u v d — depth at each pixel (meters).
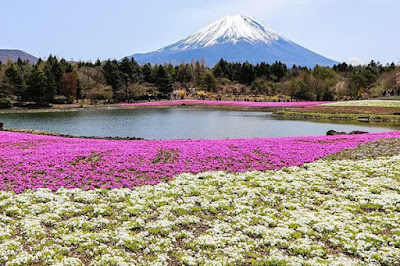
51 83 95.88
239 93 143.75
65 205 14.34
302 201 15.21
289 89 126.38
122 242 11.24
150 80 138.75
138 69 136.62
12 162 20.08
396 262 10.02
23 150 23.67
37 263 9.93
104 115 71.94
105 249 10.82
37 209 13.83
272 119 63.03
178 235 11.95
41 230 11.94
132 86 118.00
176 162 21.48
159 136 42.62
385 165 20.39
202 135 43.34
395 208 14.03
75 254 10.58
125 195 15.93
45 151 23.53
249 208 14.28
